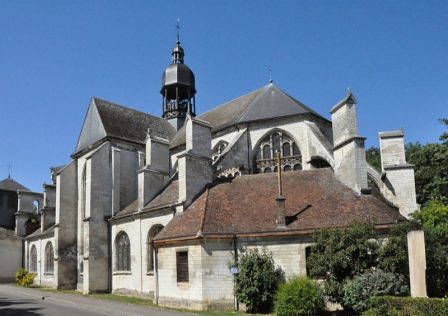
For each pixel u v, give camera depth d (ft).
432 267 65.21
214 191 89.10
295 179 87.25
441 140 138.41
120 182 124.57
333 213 75.51
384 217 72.49
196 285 76.84
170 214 95.09
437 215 87.71
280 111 112.16
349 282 62.90
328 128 117.60
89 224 115.85
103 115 134.31
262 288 71.97
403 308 50.24
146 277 100.42
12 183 207.92
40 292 116.26
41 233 155.94
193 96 163.32
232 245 77.15
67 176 137.28
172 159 131.23
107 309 78.23
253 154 112.57
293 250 74.38
